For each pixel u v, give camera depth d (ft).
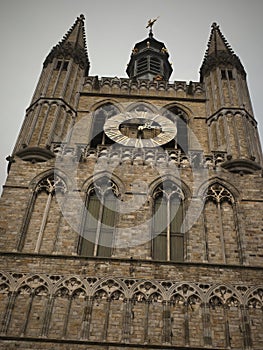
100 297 99.45
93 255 110.63
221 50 183.21
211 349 91.45
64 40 184.44
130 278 102.53
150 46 237.04
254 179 128.47
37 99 156.35
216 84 168.45
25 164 130.00
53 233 113.70
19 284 100.53
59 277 102.12
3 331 92.79
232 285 102.01
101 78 175.83
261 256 108.88
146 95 170.09
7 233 111.55
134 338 93.09
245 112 153.99
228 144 140.97
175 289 100.99
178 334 94.07
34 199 120.98
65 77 166.71
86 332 93.50
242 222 116.26
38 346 90.94
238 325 95.66
